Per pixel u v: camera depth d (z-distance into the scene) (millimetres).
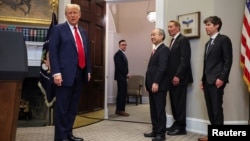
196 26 3869
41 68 3672
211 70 3125
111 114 5711
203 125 3746
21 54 1365
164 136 3275
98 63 4875
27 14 4117
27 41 4062
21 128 3965
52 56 2787
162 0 4352
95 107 4758
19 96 1412
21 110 4180
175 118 3770
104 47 5074
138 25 8297
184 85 3732
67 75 2801
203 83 3254
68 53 2830
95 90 4738
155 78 3146
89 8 4594
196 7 3910
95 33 4766
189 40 3982
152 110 3436
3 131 1351
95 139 3324
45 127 4066
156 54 3283
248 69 3605
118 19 8398
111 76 8180
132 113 5895
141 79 7809
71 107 2996
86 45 3021
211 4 3746
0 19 4004
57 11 4230
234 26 3797
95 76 4738
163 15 4340
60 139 2816
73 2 4238
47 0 4188
